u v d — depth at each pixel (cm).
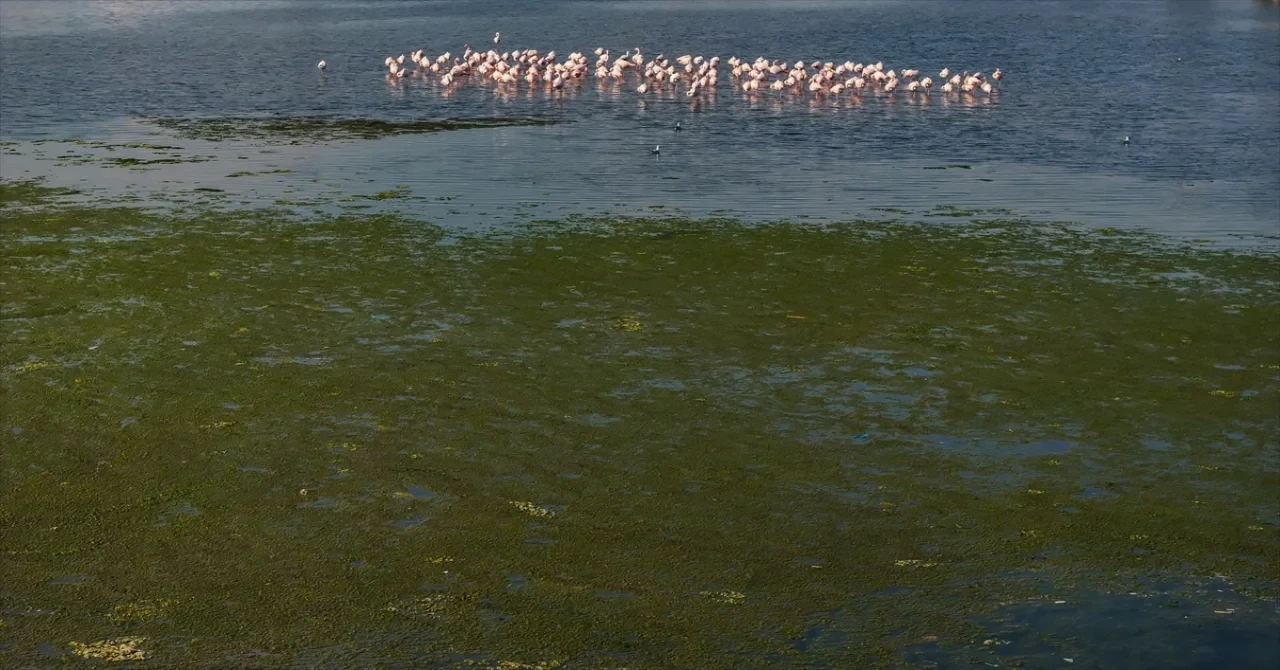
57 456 1208
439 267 1820
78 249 1908
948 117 3475
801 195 2364
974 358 1491
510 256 1881
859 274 1814
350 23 6322
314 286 1727
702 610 965
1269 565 1050
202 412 1309
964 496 1158
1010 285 1770
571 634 928
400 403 1336
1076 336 1569
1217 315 1650
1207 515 1132
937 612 969
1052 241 2011
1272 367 1472
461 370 1428
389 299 1673
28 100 3647
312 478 1168
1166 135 3117
